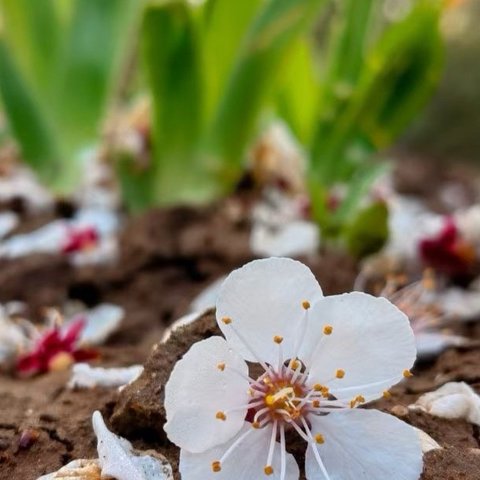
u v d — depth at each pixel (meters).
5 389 0.20
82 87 0.33
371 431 0.16
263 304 0.16
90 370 0.19
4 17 0.32
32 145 0.32
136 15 0.32
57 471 0.17
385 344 0.16
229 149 0.30
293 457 0.16
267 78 0.29
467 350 0.21
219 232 0.27
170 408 0.16
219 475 0.16
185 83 0.28
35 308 0.25
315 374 0.16
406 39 0.30
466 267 0.27
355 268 0.25
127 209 0.31
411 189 0.45
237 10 0.29
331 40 0.35
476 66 0.68
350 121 0.31
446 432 0.18
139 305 0.25
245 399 0.16
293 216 0.30
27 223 0.31
